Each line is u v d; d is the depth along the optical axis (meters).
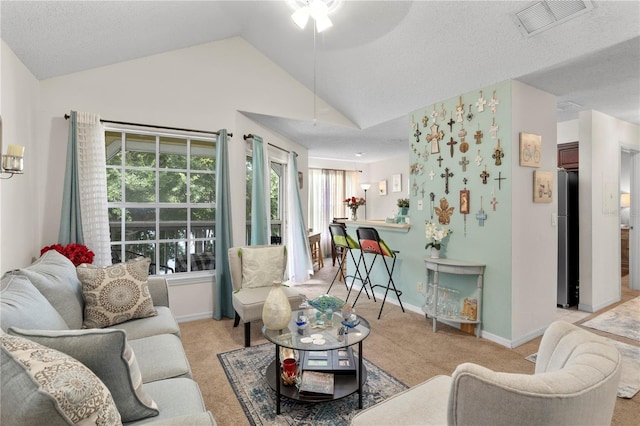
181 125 3.43
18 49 2.34
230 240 3.55
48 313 1.51
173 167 3.51
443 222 3.41
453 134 3.30
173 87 3.40
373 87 3.62
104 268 2.29
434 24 2.57
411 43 2.84
